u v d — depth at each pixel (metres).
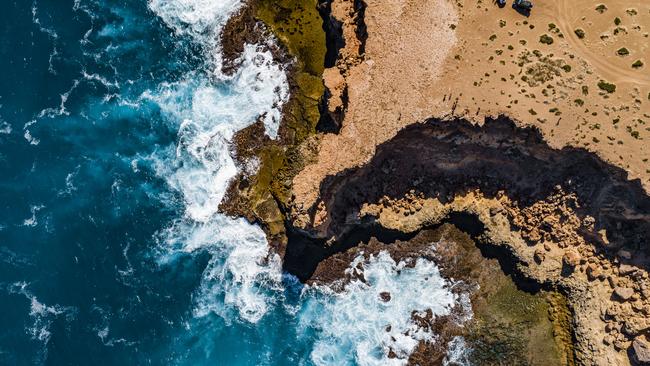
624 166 64.69
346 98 68.56
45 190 74.69
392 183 70.38
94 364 69.75
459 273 70.62
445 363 69.81
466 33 68.75
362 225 71.19
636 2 69.12
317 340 71.31
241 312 72.12
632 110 66.19
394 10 69.31
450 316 70.31
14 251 72.81
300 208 67.81
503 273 69.94
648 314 65.31
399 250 71.38
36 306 71.19
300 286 72.25
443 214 70.25
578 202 67.69
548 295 69.12
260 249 73.06
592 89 66.88
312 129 73.81
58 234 73.31
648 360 63.88
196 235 73.69
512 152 68.38
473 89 66.94
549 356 68.75
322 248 71.69
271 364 70.88
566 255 67.94
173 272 72.69
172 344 71.00
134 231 73.62
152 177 75.44
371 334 70.88
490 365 69.31
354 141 67.62
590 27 68.75
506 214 69.56
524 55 67.88
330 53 74.88
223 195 74.44
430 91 67.25
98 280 72.00
